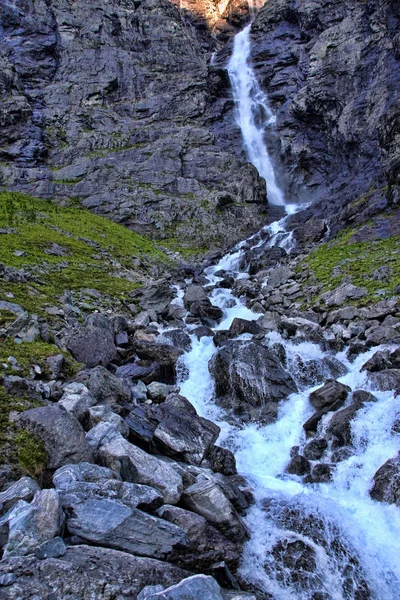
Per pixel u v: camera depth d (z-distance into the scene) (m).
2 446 7.62
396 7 40.28
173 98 48.31
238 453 11.36
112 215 34.69
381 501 9.12
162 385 12.54
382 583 7.65
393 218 25.67
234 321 16.75
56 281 19.53
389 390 12.05
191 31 61.75
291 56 50.59
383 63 39.19
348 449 10.67
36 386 9.88
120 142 42.34
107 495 6.84
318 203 35.72
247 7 66.56
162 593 5.47
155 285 20.39
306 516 8.31
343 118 39.78
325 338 15.67
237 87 51.88
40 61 48.19
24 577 5.41
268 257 28.11
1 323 12.62
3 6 49.66
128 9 57.34
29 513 6.04
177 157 40.38
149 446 9.48
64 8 53.03
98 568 5.75
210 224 34.94
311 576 7.38
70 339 12.94
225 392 13.49
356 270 21.34
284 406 12.61
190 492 7.74
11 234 25.05
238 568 7.12
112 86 48.47
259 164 45.25
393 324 15.23
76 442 7.81
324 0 49.91
